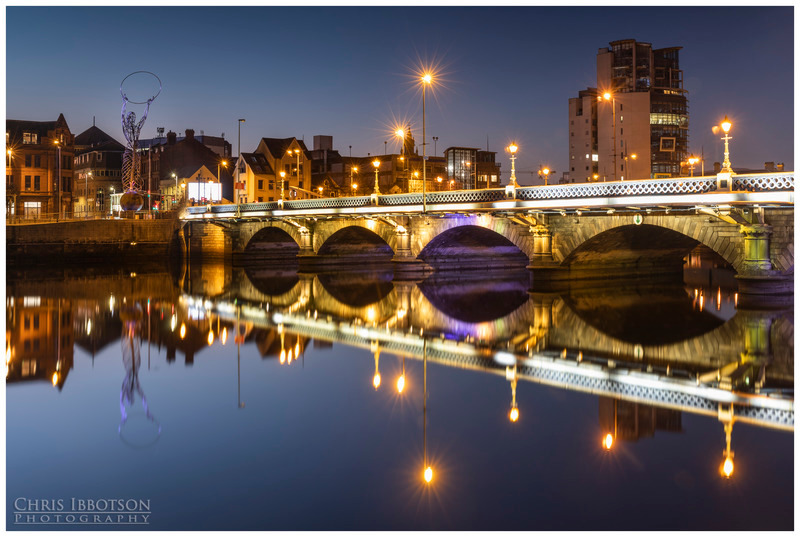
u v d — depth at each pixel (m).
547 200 45.19
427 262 68.06
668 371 21.20
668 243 54.22
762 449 13.67
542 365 22.23
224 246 86.50
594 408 16.84
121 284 56.34
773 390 18.55
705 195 37.12
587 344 26.27
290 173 122.50
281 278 64.00
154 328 31.36
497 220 53.47
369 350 25.38
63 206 113.00
